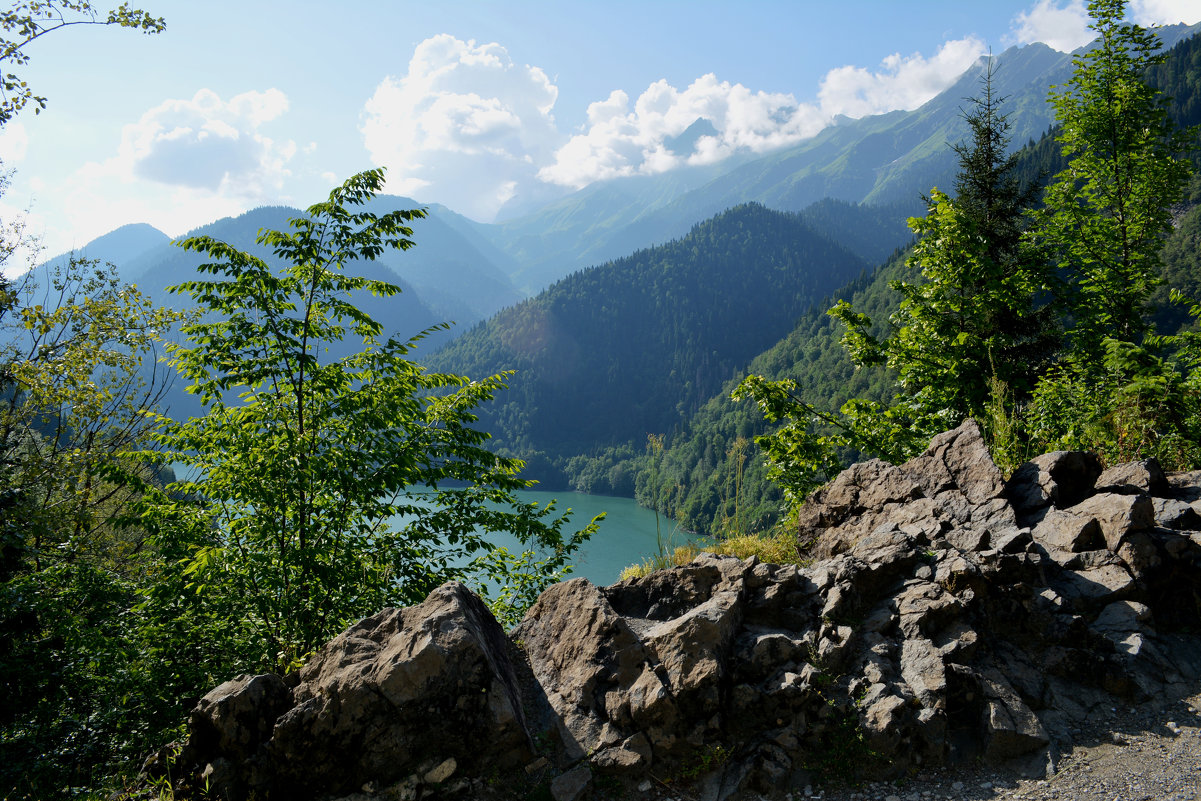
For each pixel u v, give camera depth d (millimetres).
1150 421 8648
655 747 4012
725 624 4473
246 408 8211
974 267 13812
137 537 14305
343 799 3719
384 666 3867
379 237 8617
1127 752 3914
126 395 14586
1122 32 16047
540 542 9195
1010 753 3955
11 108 11484
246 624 7254
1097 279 16266
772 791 3768
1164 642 4832
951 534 5641
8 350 12961
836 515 7070
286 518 8039
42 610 7887
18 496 10867
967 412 13320
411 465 8320
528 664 4824
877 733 3914
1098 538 5645
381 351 9070
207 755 3988
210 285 8109
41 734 6547
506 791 3771
